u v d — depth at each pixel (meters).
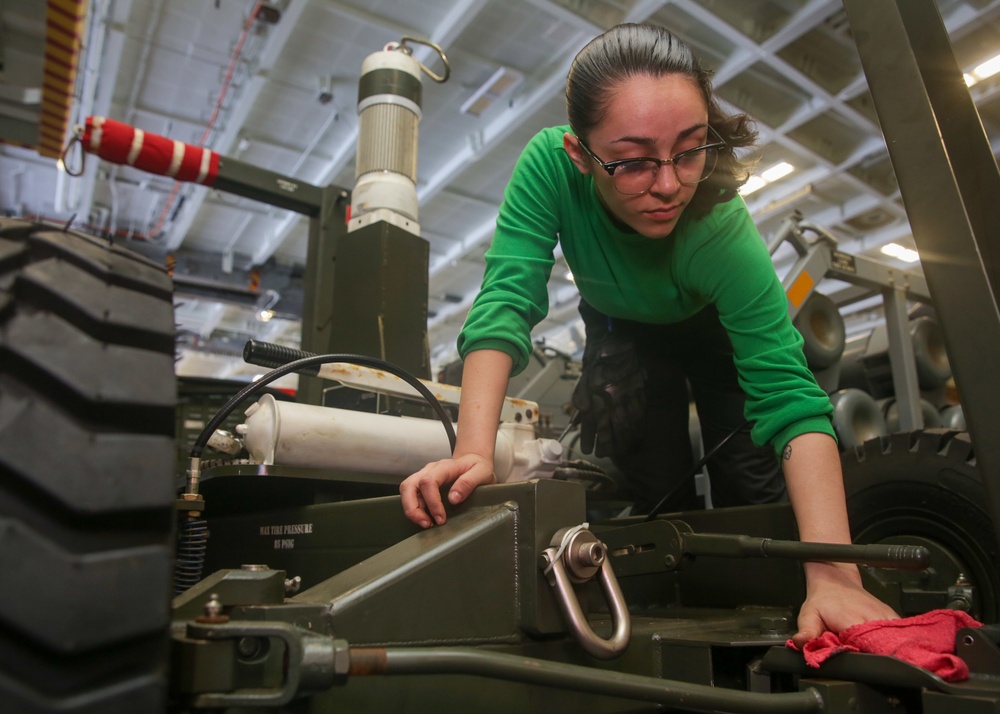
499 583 0.65
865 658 0.62
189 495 0.79
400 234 1.51
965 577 1.06
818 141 5.71
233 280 8.20
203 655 0.43
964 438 1.13
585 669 0.54
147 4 4.79
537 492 0.66
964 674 0.58
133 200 7.07
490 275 1.02
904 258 6.57
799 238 2.21
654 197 0.85
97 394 0.40
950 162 0.72
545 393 3.11
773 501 1.50
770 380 0.95
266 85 5.59
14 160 6.13
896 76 0.76
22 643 0.33
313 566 0.91
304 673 0.43
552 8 4.47
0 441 0.36
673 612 1.06
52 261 0.45
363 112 1.61
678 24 4.71
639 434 1.37
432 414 1.39
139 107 5.85
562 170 1.07
